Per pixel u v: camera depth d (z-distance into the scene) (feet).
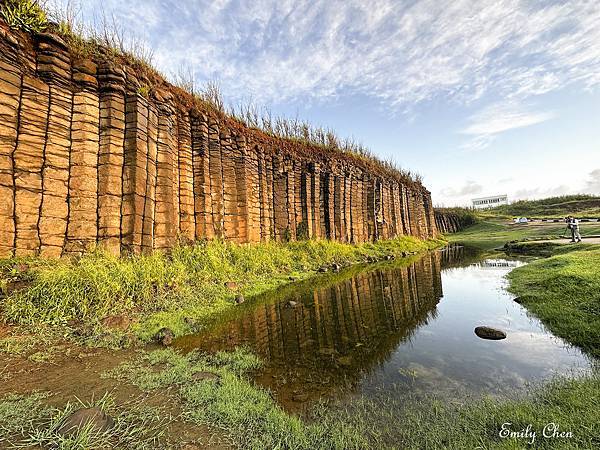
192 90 49.83
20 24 26.30
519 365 17.66
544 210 242.37
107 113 31.09
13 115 25.17
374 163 111.14
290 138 79.41
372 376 17.16
